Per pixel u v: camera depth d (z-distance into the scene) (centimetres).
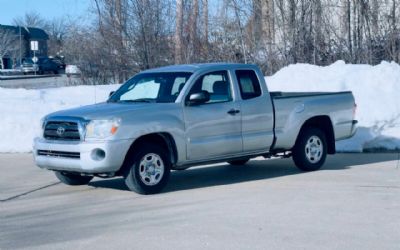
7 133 1547
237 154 1092
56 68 5631
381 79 1614
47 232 784
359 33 2269
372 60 2236
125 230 780
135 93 1098
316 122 1214
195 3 2372
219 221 812
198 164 1059
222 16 2353
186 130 1021
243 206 893
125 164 980
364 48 2248
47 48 7569
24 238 758
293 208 877
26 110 1666
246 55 2311
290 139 1155
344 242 714
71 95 1859
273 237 736
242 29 2341
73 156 977
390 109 1523
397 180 1082
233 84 1095
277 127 1140
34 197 1010
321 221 806
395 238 730
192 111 1033
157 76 1101
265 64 2278
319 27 2273
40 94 1856
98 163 952
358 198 938
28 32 7400
